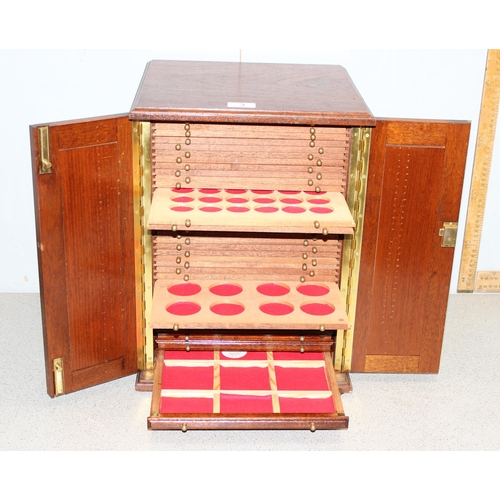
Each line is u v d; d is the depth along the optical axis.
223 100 2.73
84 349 2.98
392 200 2.91
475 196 3.75
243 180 2.85
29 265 3.80
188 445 2.77
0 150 3.52
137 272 2.99
